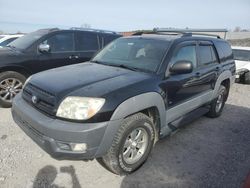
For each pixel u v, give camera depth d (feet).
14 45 20.13
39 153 11.93
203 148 13.53
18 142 12.87
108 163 10.12
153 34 15.31
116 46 14.78
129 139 10.40
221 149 13.56
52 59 19.52
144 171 11.07
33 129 9.82
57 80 10.50
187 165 11.75
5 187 9.52
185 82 12.99
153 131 11.22
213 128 16.49
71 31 20.88
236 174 11.23
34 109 10.14
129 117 10.11
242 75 33.63
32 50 18.69
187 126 16.52
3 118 15.94
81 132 8.73
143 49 13.17
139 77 11.01
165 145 13.57
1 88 17.58
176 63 11.86
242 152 13.33
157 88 11.06
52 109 9.33
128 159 10.57
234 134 15.70
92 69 12.16
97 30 22.80
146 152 11.15
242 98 25.85
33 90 10.50
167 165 11.63
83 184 9.99
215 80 16.63
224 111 20.59
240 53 36.65
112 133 9.34
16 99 11.41
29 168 10.76
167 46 12.79
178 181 10.52
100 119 9.02
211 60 16.57
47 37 19.48
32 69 18.61
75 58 20.80
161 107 11.39
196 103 14.73
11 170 10.53
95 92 9.33
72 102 9.07
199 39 15.44
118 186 10.00
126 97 9.66
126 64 12.74
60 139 8.88
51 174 10.47
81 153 8.96
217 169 11.56
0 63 17.15
